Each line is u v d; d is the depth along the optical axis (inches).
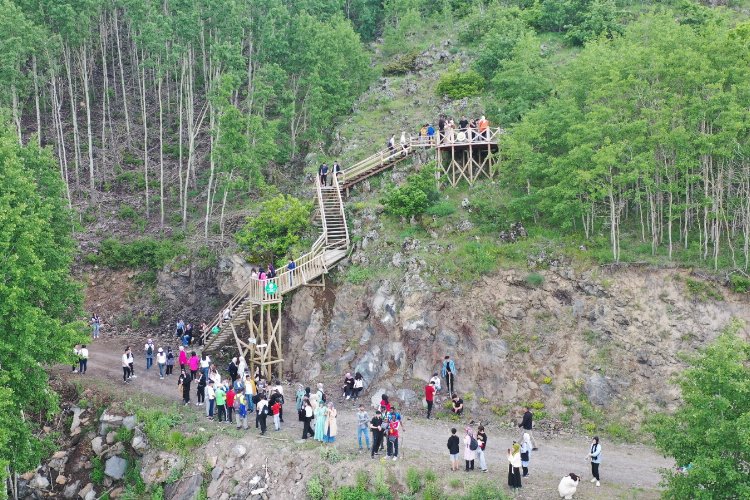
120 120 2379.4
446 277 1427.2
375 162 1791.3
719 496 833.5
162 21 2094.0
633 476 1056.2
